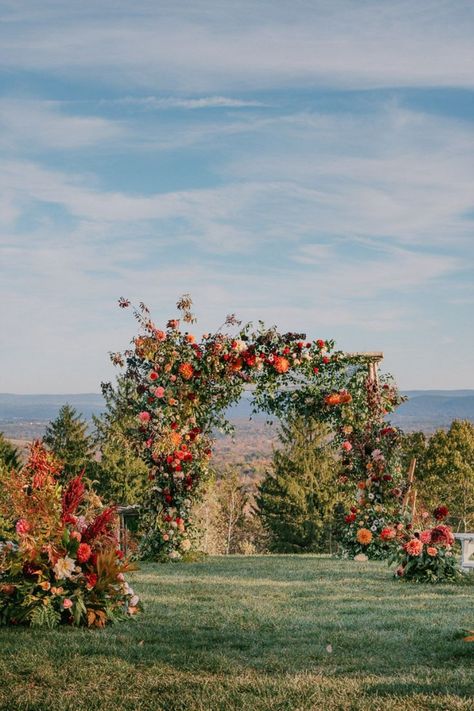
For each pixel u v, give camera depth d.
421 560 10.20
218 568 12.38
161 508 14.05
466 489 35.66
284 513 42.78
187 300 14.00
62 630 6.09
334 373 14.53
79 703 4.20
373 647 5.68
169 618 6.85
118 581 6.66
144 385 13.96
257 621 6.79
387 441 14.57
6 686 4.52
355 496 14.80
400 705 4.11
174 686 4.50
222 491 46.56
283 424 43.19
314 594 8.85
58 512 6.59
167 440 13.81
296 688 4.43
